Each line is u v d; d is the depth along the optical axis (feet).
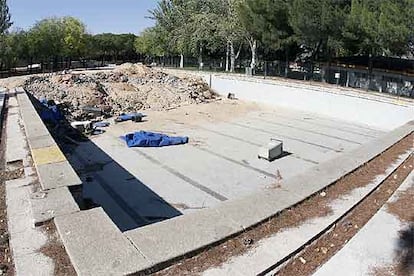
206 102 97.40
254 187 39.01
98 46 219.82
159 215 32.32
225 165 46.50
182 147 54.95
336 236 15.28
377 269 12.94
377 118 68.90
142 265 12.00
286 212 16.92
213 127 69.46
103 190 38.09
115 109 86.28
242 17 100.63
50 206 16.25
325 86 82.99
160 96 99.19
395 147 30.45
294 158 49.80
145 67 121.08
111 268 11.80
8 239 14.20
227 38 120.98
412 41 65.72
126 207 34.01
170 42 157.38
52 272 11.84
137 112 84.28
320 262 13.37
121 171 43.96
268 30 95.09
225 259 12.98
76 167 45.19
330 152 52.85
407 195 19.60
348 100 74.49
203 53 150.10
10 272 12.17
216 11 132.77
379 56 101.04
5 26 106.52
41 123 35.88
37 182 20.04
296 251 13.75
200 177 42.06
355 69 89.66
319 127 69.05
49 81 95.14
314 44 91.25
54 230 14.47
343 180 21.70
